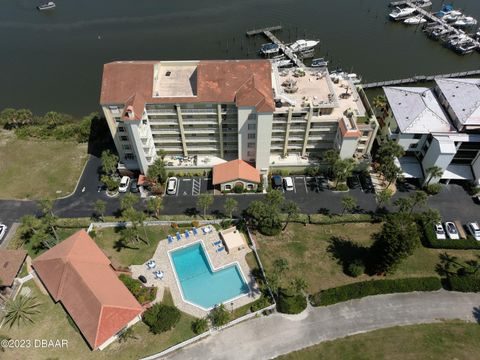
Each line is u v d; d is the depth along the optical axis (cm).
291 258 8850
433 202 9975
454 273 8531
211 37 17462
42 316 7856
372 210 9862
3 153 11725
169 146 10719
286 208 9156
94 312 7312
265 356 7350
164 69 10544
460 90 10581
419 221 9238
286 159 10825
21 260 8562
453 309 7956
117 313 7350
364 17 18475
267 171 10725
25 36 17875
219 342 7538
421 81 14375
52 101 13962
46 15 19550
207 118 10000
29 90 14512
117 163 10831
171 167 10631
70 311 7544
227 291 8344
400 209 9094
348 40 16812
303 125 10144
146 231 9438
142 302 7956
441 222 9475
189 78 10250
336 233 9362
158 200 9394
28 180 10900
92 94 14275
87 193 10481
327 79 10688
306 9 19288
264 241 9212
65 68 15688
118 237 9306
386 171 9794
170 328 7631
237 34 17588
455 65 15350
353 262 8462
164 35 17750
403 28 17638
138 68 9644
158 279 8462
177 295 8194
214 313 7662
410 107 10412
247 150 10444
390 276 8506
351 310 7962
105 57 16312
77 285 7688
